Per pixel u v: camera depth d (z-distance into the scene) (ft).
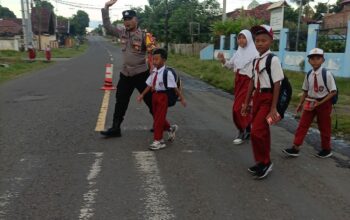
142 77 21.47
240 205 13.52
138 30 21.45
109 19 24.09
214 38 110.63
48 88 43.96
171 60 109.60
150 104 21.40
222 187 15.07
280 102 15.67
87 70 71.72
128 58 21.35
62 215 12.66
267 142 15.94
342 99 37.60
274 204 13.65
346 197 14.39
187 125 25.52
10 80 53.31
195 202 13.70
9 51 136.87
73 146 20.18
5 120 26.37
